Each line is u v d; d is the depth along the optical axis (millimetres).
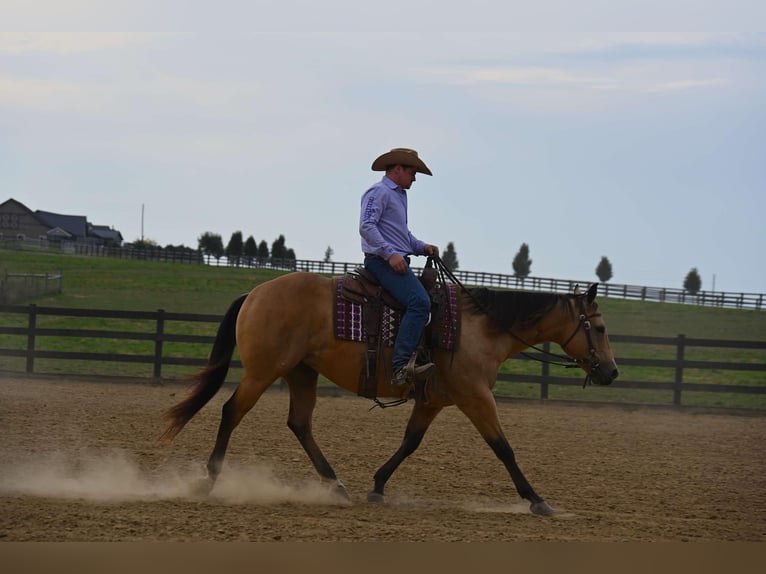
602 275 131750
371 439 15031
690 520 9625
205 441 13836
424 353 9844
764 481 12430
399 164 10047
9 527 7762
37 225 129625
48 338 36031
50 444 12805
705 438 17078
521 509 10094
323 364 9992
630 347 41688
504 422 18328
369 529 8422
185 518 8500
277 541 7762
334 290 10000
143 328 41438
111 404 17891
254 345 9867
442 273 10367
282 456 12875
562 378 22172
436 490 11094
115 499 9383
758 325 57500
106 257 95125
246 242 132750
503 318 10227
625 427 18406
